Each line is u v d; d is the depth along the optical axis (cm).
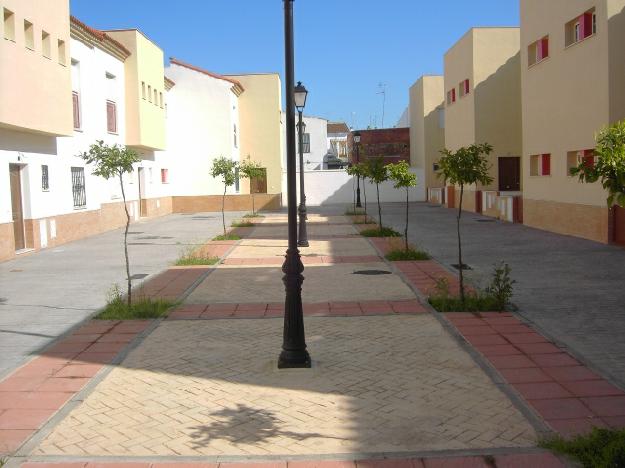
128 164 977
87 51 2275
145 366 710
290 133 688
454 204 3575
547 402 568
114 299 1032
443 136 4284
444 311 943
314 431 525
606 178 478
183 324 904
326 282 1230
